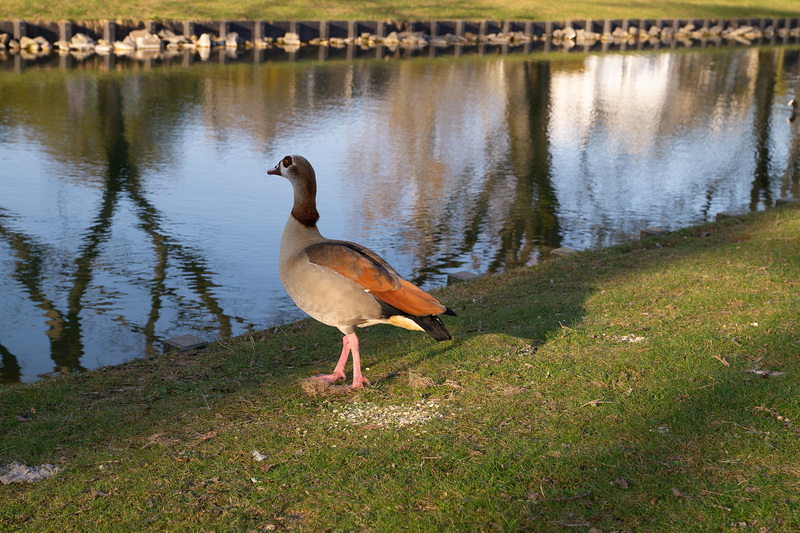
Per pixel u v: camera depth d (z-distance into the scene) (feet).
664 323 23.09
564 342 21.99
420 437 16.42
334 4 161.68
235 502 14.15
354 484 14.60
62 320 30.66
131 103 78.79
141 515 13.83
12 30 113.29
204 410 18.47
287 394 19.29
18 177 51.75
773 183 58.80
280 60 117.80
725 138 75.66
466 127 76.07
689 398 17.44
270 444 16.37
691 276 28.35
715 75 122.83
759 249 31.83
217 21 131.44
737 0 231.50
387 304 17.54
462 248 41.29
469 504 13.78
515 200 51.62
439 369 20.47
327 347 23.54
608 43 168.14
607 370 19.48
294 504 14.03
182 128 69.00
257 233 42.88
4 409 19.04
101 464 15.79
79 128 66.80
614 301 26.02
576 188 55.42
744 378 18.19
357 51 134.31
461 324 25.00
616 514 13.26
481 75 112.06
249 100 84.02
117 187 50.78
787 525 12.73
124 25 123.65
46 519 13.74
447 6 174.60
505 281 30.73
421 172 58.23
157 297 33.42
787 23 203.10
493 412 17.40
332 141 67.21
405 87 98.12
